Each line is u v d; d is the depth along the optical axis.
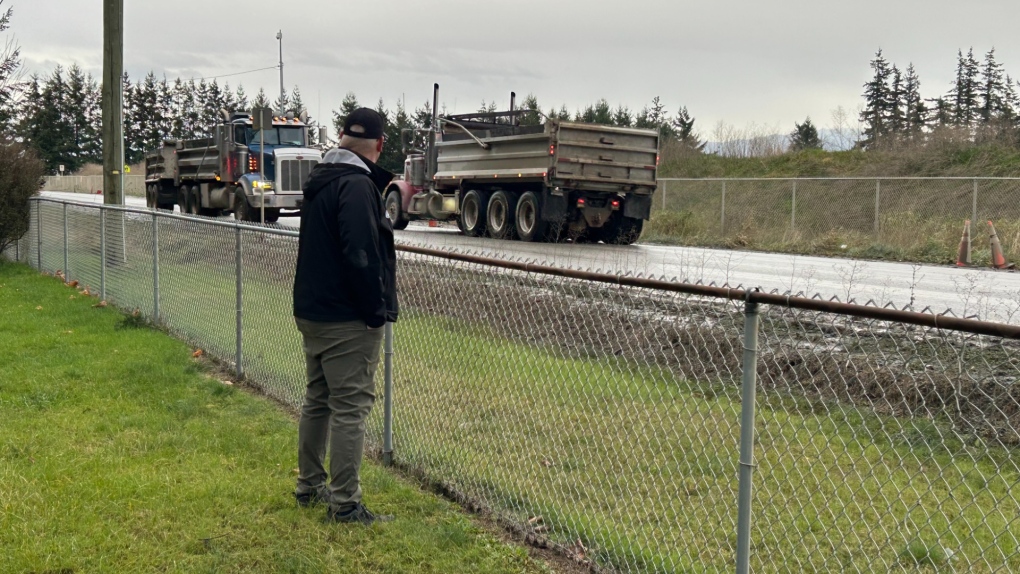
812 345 3.73
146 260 10.07
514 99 21.56
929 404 3.34
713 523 4.18
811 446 4.01
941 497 3.53
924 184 26.42
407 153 24.36
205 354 8.30
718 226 22.59
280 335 6.79
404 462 5.43
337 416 4.36
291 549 4.05
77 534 4.10
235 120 24.45
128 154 80.75
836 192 27.38
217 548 4.04
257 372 7.25
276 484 4.86
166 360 7.92
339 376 4.33
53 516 4.26
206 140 25.72
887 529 3.83
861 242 19.05
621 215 19.58
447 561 4.02
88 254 12.44
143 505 4.48
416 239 19.31
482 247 16.81
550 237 19.27
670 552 3.96
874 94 49.28
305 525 4.32
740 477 3.31
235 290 7.64
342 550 4.07
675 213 24.03
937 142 29.41
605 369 4.81
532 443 5.11
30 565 3.78
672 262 14.39
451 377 5.60
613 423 4.80
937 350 3.26
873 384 3.52
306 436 4.56
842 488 4.09
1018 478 3.24
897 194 26.34
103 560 3.87
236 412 6.37
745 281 11.80
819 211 26.84
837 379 3.65
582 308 4.96
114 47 14.58
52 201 14.23
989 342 3.12
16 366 7.49
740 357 4.22
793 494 3.92
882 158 30.62
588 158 18.39
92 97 77.06
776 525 4.07
